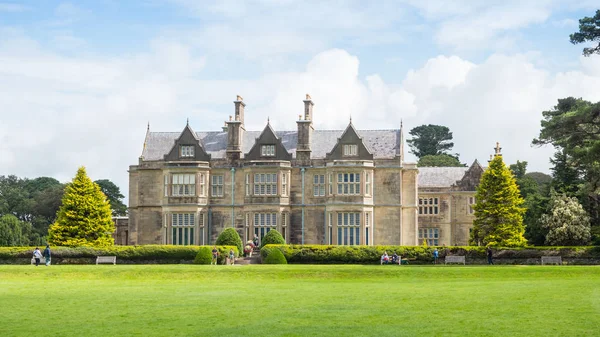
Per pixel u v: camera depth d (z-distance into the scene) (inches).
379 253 2357.3
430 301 1151.0
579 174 3253.0
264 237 2491.4
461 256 2338.8
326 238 2623.0
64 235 2588.6
